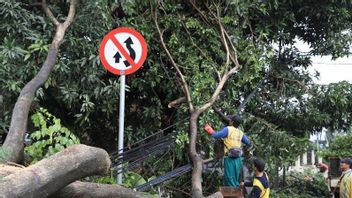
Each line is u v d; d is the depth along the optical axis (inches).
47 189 119.1
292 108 358.3
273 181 396.2
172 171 255.6
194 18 315.9
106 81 278.4
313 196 441.4
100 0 234.5
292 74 363.9
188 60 300.0
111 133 317.1
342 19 370.3
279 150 327.0
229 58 305.3
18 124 164.6
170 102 295.3
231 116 279.7
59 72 240.2
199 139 284.0
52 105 282.0
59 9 243.6
